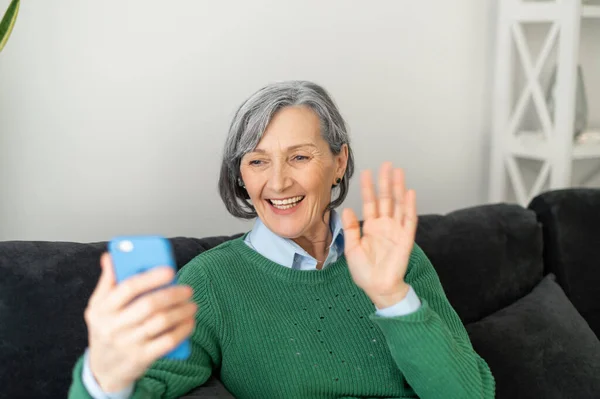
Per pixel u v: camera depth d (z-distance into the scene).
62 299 1.27
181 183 1.84
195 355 1.21
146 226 1.82
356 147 2.07
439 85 2.18
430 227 1.65
